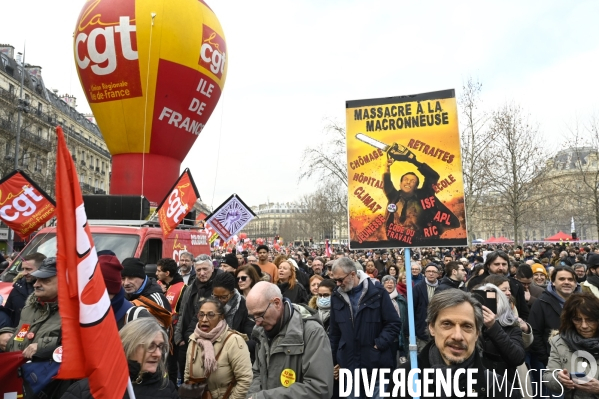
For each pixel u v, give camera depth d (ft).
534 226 191.52
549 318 15.55
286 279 23.62
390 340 14.92
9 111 115.44
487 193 103.65
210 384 11.62
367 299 15.35
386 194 12.99
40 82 146.82
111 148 41.60
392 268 35.76
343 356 15.16
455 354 7.79
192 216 36.14
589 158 92.22
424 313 22.43
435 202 12.59
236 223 35.50
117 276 11.36
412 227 12.67
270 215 604.90
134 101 39.14
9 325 15.12
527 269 20.12
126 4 38.52
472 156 86.89
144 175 41.09
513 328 11.28
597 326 11.22
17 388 9.46
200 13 42.01
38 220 25.02
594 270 22.09
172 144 41.75
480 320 8.13
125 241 23.71
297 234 442.50
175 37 39.27
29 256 16.40
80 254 6.63
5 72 126.21
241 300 15.79
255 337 11.62
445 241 12.36
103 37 38.19
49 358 10.80
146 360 8.25
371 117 13.37
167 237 27.14
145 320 8.62
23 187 24.80
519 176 83.76
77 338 6.52
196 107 42.19
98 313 6.72
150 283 15.94
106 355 6.72
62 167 6.66
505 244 166.09
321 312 18.49
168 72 39.29
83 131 177.99
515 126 83.41
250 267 19.29
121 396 6.84
